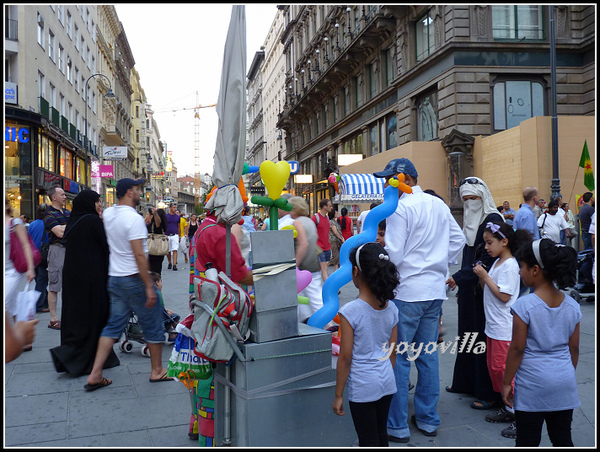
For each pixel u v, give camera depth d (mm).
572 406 2475
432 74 19766
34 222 7301
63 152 29578
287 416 2828
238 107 3133
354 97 29672
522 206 6602
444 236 3561
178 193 159125
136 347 5898
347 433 3023
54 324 6598
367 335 2641
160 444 3270
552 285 2529
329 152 35188
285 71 48062
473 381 4160
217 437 2973
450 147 18500
